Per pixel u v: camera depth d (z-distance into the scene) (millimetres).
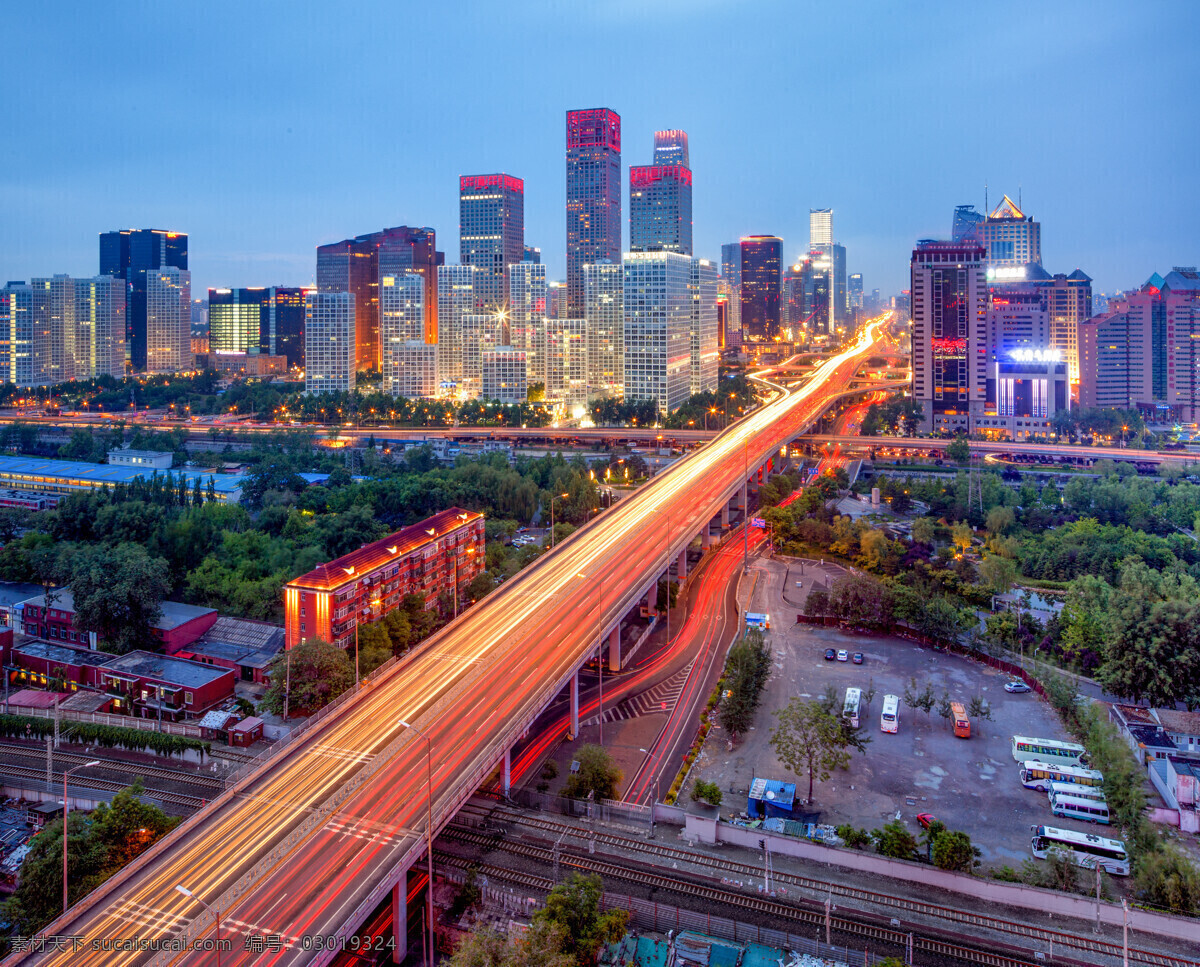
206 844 120062
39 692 196625
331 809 127375
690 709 196750
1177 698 187000
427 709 159000
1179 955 119750
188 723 181875
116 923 104500
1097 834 148000
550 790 160875
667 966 117312
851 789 162375
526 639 192750
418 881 133875
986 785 163625
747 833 144625
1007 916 127688
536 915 117062
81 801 156125
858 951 120125
